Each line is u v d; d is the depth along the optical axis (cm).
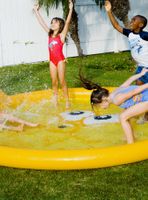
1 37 1103
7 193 445
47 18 1149
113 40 1283
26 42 1135
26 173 481
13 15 1109
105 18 1255
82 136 577
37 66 1098
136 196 434
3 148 485
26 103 712
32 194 442
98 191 443
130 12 1315
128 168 485
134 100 526
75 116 658
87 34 1232
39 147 546
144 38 636
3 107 684
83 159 464
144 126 608
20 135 586
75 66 1077
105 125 614
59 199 432
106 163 468
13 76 990
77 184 457
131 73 992
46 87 890
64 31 687
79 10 1204
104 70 1027
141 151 477
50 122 634
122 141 555
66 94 705
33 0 1120
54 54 693
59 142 560
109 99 521
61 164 465
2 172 485
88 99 741
